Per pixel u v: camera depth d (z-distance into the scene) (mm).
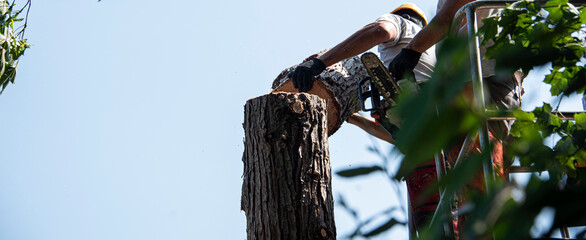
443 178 736
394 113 662
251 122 4738
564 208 686
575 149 2125
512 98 3898
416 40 4051
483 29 2076
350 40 4953
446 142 637
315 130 4676
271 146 4566
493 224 714
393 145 722
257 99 4773
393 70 4148
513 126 2283
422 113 629
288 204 4387
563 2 1923
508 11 2090
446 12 3439
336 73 5500
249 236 4484
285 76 5668
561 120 2234
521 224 687
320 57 4965
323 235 4344
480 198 757
